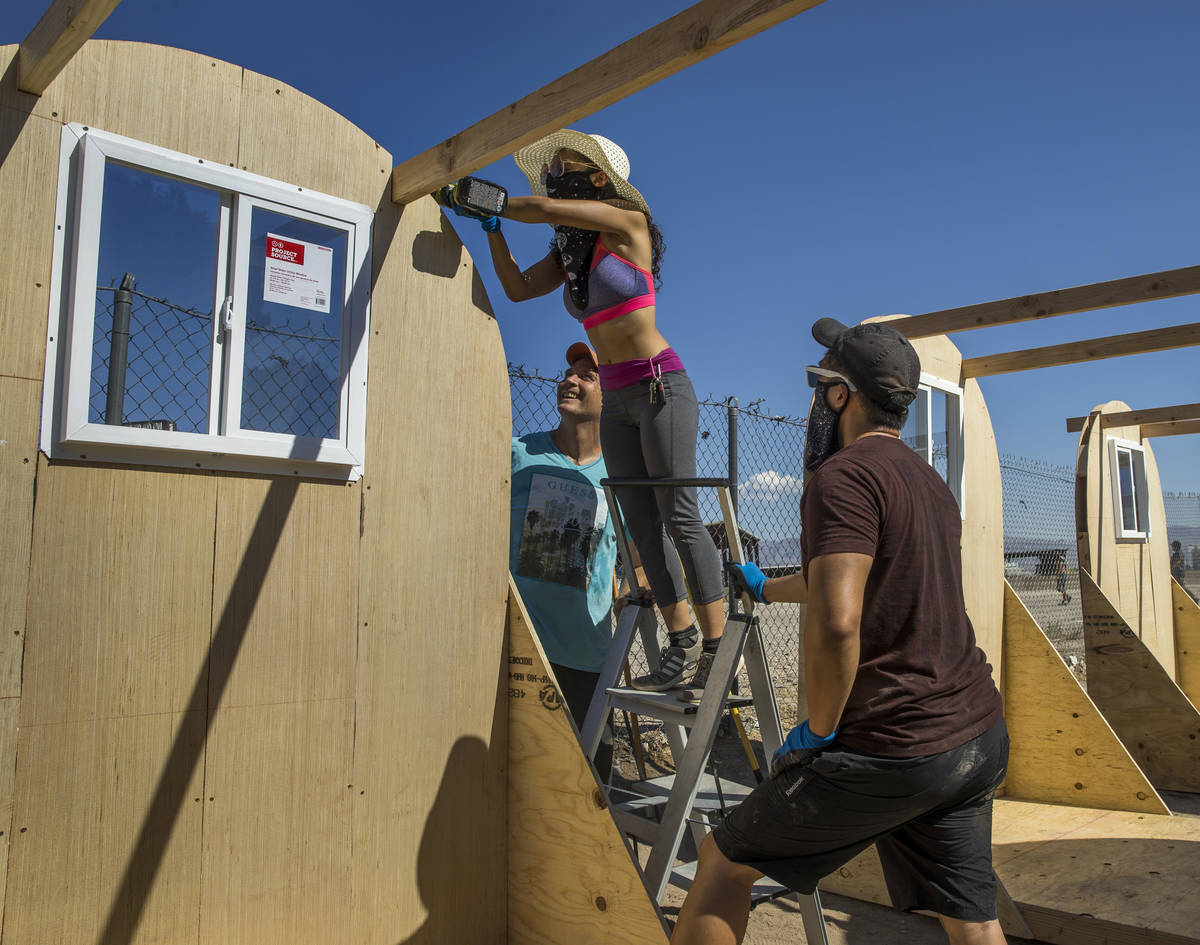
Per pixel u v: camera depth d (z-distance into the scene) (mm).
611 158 2949
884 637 1817
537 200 2551
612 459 2922
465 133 2348
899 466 1924
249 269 2324
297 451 2338
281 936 2268
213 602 2217
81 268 2023
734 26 1720
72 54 1829
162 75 2193
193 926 2131
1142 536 6977
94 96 2088
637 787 3262
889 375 2033
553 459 3652
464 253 2807
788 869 1847
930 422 4887
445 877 2598
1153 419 6367
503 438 2863
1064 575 12672
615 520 2918
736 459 5109
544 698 2688
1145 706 5586
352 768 2432
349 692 2441
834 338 2287
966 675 1865
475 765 2691
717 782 2895
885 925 3342
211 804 2178
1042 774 4891
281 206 2359
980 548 5062
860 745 1757
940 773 1744
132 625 2092
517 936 2682
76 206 2033
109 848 2027
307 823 2334
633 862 2369
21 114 1987
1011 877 3654
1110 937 3105
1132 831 4242
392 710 2525
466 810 2658
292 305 2404
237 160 2303
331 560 2432
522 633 2781
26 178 1987
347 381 2465
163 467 2166
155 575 2133
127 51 2145
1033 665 5012
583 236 2775
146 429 2104
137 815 2068
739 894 1884
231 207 2299
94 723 2023
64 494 2018
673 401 2736
